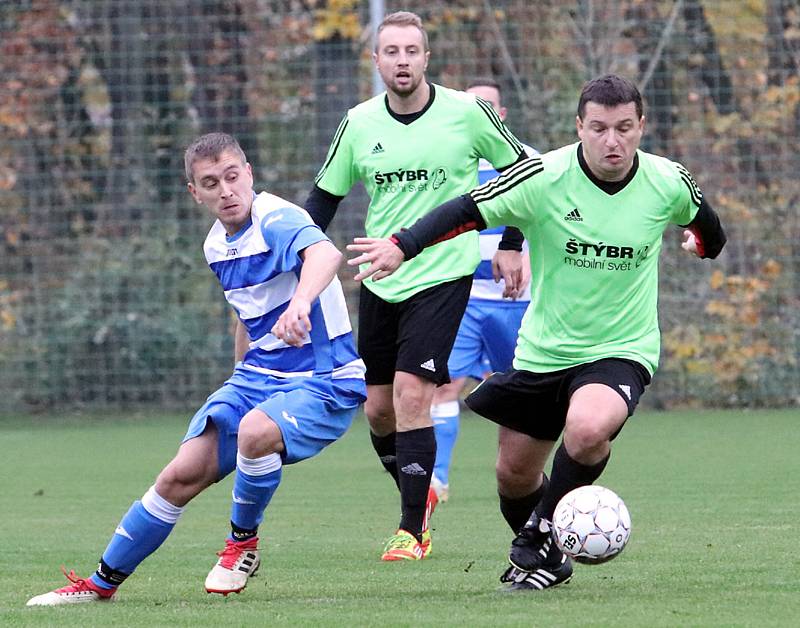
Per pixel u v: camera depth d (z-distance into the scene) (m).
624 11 48.84
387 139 23.03
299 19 50.03
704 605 15.51
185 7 50.22
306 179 50.03
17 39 50.66
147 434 44.28
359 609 15.73
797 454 35.06
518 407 17.81
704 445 37.62
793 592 16.52
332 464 36.12
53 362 50.06
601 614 14.97
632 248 17.31
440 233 16.83
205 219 50.34
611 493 16.38
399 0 49.34
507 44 49.22
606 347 17.53
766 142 48.38
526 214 17.25
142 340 49.91
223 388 17.75
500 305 28.59
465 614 15.16
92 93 50.66
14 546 22.89
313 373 17.62
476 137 23.12
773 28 48.25
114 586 17.05
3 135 50.53
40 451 40.16
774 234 48.50
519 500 18.41
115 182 50.34
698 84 48.53
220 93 50.25
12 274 50.31
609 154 16.62
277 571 19.45
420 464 21.27
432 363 21.91
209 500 29.70
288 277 17.45
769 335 48.53
